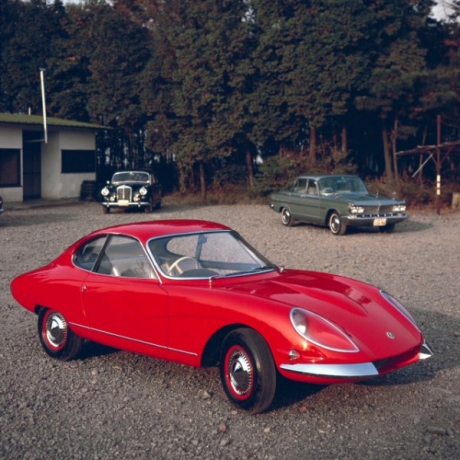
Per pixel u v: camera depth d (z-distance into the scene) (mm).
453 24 30109
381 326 4961
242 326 4949
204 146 29281
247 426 4688
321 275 5914
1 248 14250
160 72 30594
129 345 5707
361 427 4648
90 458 4219
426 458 4145
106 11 32438
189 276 5473
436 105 24922
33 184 30094
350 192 17938
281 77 28266
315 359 4570
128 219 21250
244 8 29438
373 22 26219
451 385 5527
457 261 12406
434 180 29062
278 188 28047
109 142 35688
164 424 4750
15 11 36594
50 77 33375
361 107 26078
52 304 6273
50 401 5238
